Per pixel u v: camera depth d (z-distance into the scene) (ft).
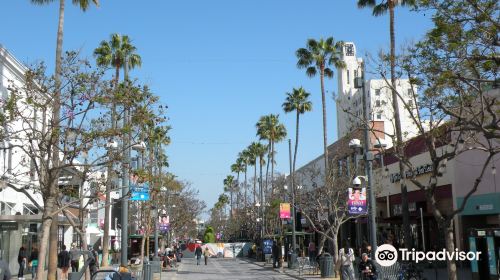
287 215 146.72
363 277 64.18
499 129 44.37
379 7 100.32
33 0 84.38
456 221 99.04
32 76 54.29
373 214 69.97
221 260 213.46
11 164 86.84
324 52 139.13
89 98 53.62
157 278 102.63
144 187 66.80
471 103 52.85
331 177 112.98
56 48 71.51
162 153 148.36
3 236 98.27
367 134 71.36
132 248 155.33
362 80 74.18
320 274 102.89
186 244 275.18
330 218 126.52
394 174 123.24
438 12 44.19
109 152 55.06
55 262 72.13
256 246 205.67
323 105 136.77
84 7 86.22
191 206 214.48
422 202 110.73
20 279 86.89
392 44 91.15
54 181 51.42
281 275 114.93
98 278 71.92
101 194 58.70
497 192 89.86
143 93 57.06
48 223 49.65
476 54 43.96
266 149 253.65
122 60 129.39
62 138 59.06
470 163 95.96
